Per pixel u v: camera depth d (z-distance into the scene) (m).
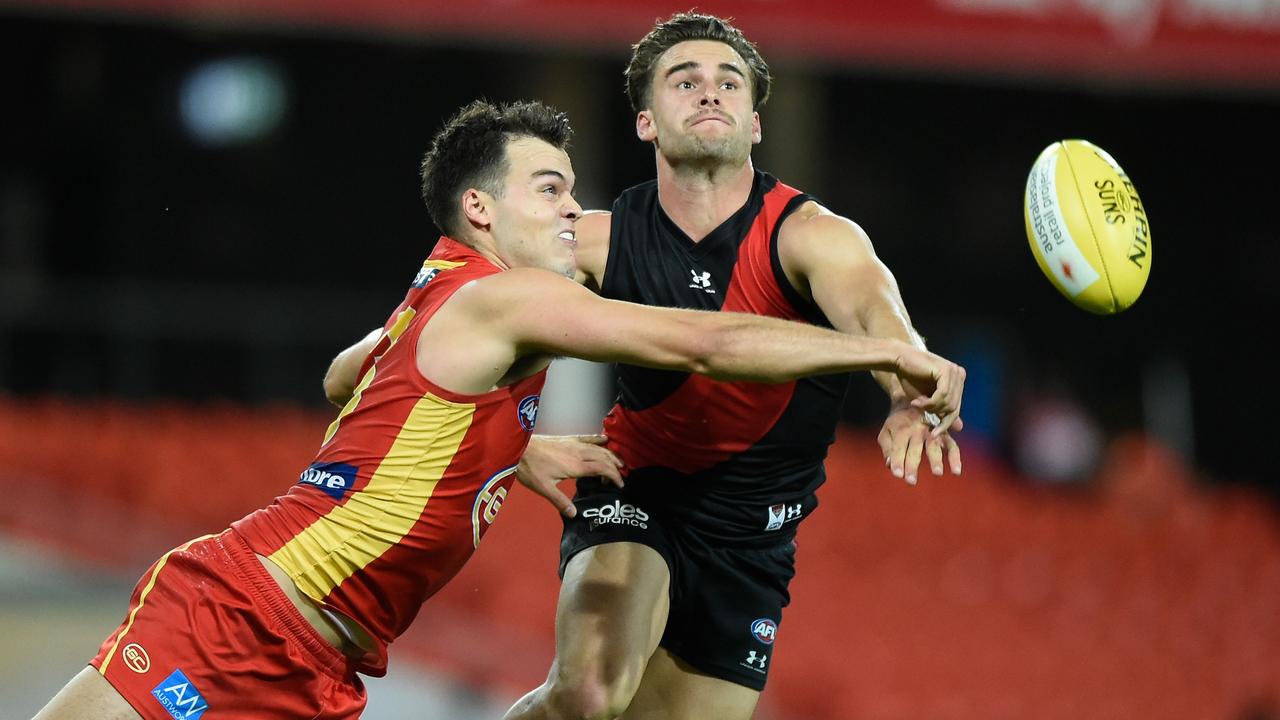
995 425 71.94
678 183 15.19
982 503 57.41
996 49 54.91
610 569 15.72
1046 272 14.53
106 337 55.09
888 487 57.09
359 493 13.07
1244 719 41.44
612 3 51.66
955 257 75.25
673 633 16.44
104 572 37.19
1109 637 46.25
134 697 12.62
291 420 54.97
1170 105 76.69
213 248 68.19
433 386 12.90
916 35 54.06
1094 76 57.03
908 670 37.81
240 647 12.86
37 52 65.50
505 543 43.66
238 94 67.75
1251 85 57.38
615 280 15.56
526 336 12.73
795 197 15.31
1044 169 14.52
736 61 15.11
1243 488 75.62
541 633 35.34
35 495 42.22
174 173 67.69
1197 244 77.38
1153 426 74.50
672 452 15.80
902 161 74.94
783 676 34.94
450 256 13.61
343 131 69.56
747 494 15.99
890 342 12.25
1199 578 54.25
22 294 54.50
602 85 67.56
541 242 13.67
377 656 13.72
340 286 69.69
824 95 71.56
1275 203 78.00
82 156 66.69
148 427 51.53
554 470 15.82
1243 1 57.00
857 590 45.97
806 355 12.22
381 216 70.25
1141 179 77.31
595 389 60.66
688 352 12.41
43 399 54.03
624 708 14.95
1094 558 54.00
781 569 16.61
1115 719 38.00
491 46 63.06
